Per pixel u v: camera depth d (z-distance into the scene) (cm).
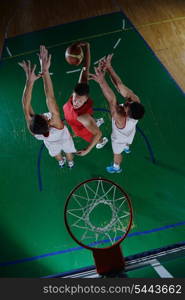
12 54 747
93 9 827
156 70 671
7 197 534
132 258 443
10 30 810
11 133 606
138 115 410
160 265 400
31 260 470
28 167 563
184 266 388
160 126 589
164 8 800
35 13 846
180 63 679
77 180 539
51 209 515
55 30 789
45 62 415
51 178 546
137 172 541
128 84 653
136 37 741
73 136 587
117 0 841
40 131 411
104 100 626
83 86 408
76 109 434
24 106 421
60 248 478
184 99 621
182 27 750
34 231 496
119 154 504
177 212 497
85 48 528
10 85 683
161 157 554
